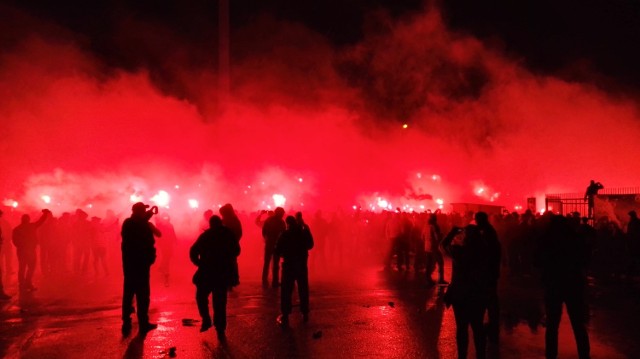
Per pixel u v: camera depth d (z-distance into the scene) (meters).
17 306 9.68
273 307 9.65
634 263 13.60
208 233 7.66
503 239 14.67
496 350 6.96
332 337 7.54
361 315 8.98
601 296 11.14
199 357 6.58
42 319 8.62
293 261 8.41
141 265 7.79
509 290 11.91
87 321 8.47
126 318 7.78
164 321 8.48
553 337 6.41
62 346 7.03
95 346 7.03
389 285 12.37
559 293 6.36
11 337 7.49
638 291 11.80
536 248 6.52
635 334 7.86
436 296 10.89
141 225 7.86
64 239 14.27
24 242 11.44
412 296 10.88
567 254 6.35
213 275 7.54
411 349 6.97
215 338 7.45
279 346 7.06
